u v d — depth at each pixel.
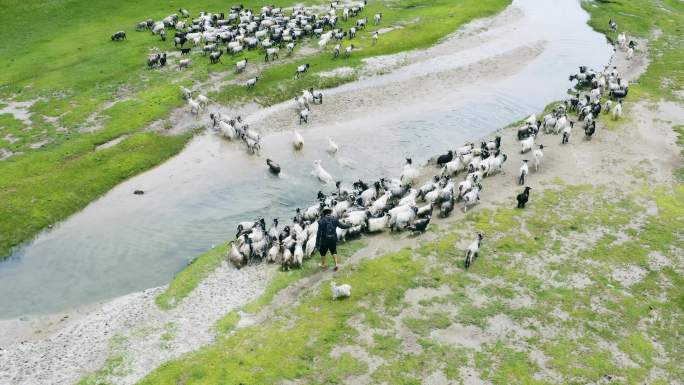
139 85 46.88
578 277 23.88
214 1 71.06
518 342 20.28
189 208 32.25
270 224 30.33
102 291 25.33
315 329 21.09
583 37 63.09
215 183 34.97
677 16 69.06
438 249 25.92
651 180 32.34
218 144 40.00
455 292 22.98
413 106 46.25
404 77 51.31
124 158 36.97
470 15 68.25
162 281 26.02
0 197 31.98
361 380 18.66
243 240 26.62
